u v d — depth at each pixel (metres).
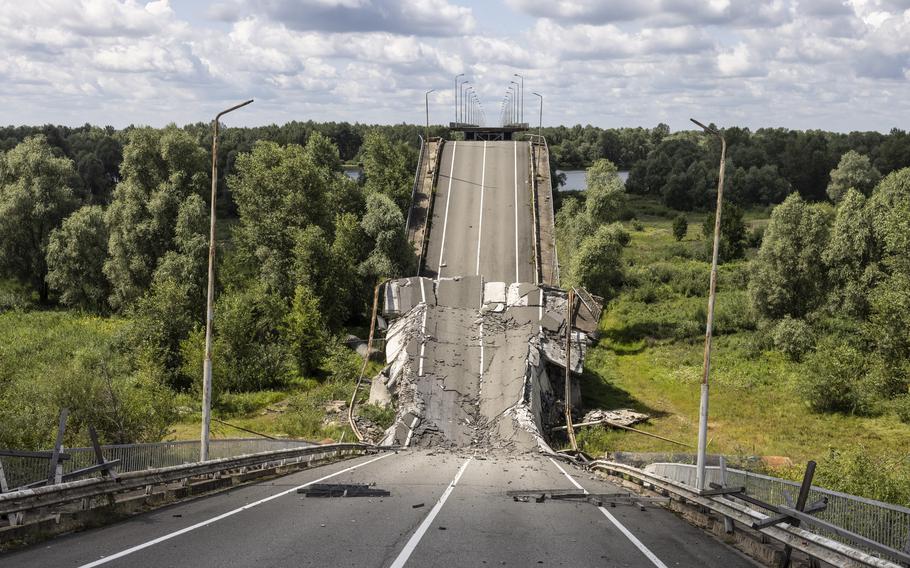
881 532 13.83
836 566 11.83
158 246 72.50
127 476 17.03
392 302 57.88
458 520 16.09
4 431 29.48
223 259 70.88
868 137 199.00
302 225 73.00
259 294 64.62
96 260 78.88
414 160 116.69
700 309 72.62
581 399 52.62
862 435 44.56
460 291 58.56
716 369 60.12
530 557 12.47
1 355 45.00
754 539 14.84
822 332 63.91
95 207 82.50
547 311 55.62
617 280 82.56
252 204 74.69
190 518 15.91
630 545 14.07
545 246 73.06
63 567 11.22
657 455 35.91
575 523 16.41
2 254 82.81
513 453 38.91
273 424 47.06
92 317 75.94
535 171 86.19
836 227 66.81
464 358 49.88
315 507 17.69
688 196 155.25
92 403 33.75
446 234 75.00
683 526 17.20
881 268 64.44
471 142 93.81
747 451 41.19
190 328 58.53
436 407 44.88
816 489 15.77
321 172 85.88
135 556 11.99
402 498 19.77
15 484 16.70
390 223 69.19
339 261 67.62
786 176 173.50
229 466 22.64
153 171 75.94
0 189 87.00
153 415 36.16
